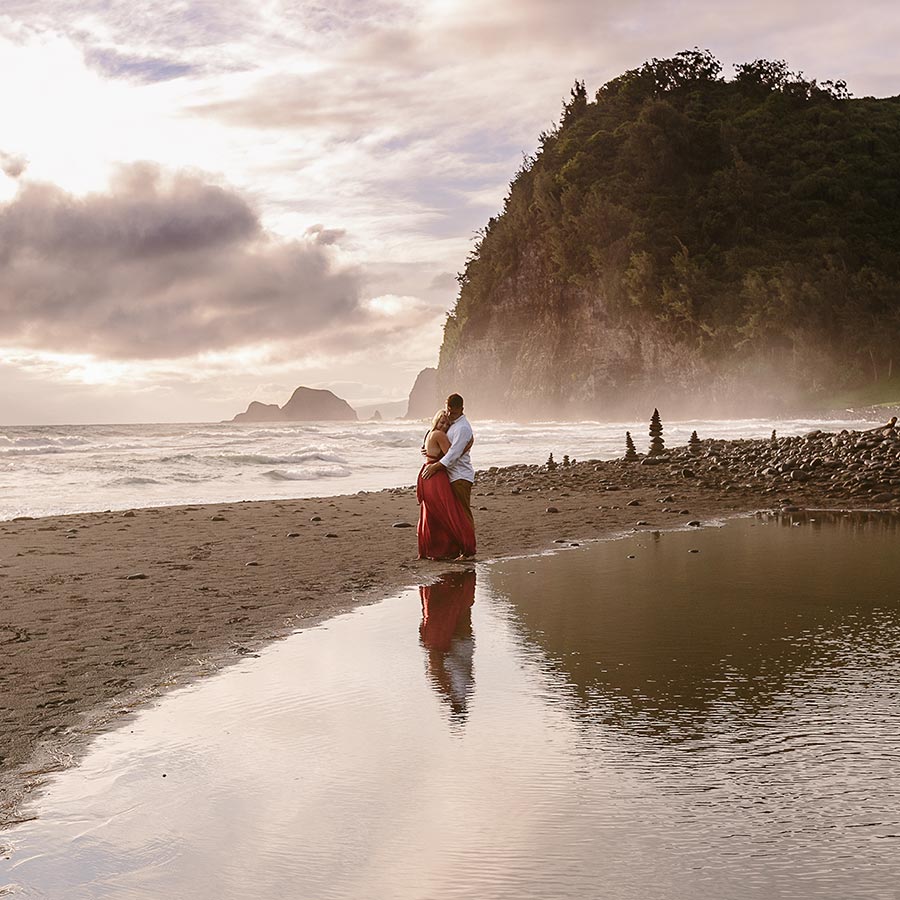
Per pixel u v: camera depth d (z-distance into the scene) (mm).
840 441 20750
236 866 2727
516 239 148125
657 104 136250
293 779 3432
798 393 113000
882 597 7016
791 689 4531
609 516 13445
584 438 43594
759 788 3227
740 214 128875
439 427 9711
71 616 6742
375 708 4363
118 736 4031
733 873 2584
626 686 4645
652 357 125375
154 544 10695
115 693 4750
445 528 9508
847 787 3221
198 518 13422
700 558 9289
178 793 3326
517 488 18125
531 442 40344
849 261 124438
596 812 3045
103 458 26875
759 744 3709
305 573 8719
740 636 5719
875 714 4090
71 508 15836
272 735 3980
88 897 2561
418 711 4293
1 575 8562
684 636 5758
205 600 7371
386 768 3520
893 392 107875
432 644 5738
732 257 124188
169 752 3793
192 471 23875
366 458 30703
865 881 2523
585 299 133875
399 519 13227
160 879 2652
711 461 21188
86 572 8742
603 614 6535
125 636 6094
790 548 9906
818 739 3756
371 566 9133
